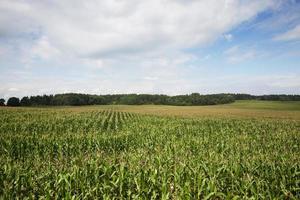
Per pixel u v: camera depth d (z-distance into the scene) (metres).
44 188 8.81
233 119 48.69
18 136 20.41
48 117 43.41
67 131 28.69
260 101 161.25
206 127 33.34
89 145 18.62
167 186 9.39
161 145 20.11
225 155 16.03
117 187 9.28
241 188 9.00
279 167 10.78
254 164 11.44
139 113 74.25
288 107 116.50
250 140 23.47
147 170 10.20
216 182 9.59
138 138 22.91
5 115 45.34
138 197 8.49
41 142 18.02
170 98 170.12
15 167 10.44
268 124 39.62
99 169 9.91
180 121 42.41
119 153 17.48
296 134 28.47
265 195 8.47
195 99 156.50
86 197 8.45
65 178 8.80
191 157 14.14
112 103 175.75
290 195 8.54
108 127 33.03
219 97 163.12
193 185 9.62
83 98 158.88
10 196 8.55
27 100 146.50
